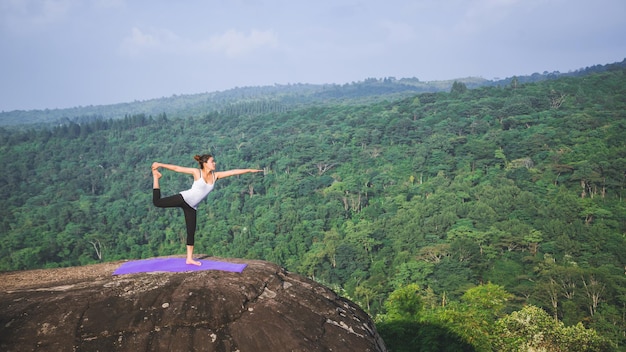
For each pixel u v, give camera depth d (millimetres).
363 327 6844
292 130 191375
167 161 175500
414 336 28094
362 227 92125
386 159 135875
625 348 46094
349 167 134625
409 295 29391
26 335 5289
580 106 145625
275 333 5836
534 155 113125
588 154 104375
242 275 6789
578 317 51969
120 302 5812
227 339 5609
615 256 66750
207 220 114562
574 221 78125
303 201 114062
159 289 6105
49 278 6879
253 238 95938
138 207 124750
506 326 28188
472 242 73125
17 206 138375
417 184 115062
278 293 6641
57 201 140000
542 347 26828
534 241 72438
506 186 95250
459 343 27062
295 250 90312
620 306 55688
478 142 123000
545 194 92500
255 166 150125
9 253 97125
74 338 5328
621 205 82938
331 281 78188
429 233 83875
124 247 103188
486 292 30422
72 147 194375
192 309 5812
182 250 98250
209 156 7051
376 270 76312
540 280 59875
